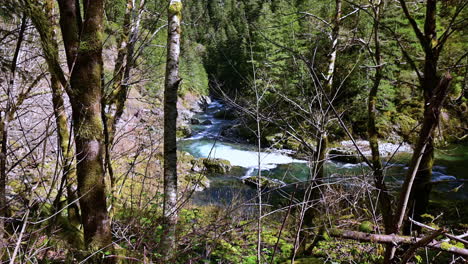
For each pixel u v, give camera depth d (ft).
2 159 6.38
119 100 11.93
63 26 7.09
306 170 40.40
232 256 10.85
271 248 12.70
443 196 30.07
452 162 46.32
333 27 15.12
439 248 4.08
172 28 11.65
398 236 4.35
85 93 7.15
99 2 7.16
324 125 10.52
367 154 26.25
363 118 43.09
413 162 4.26
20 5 5.90
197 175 38.45
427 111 4.07
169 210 10.44
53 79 8.04
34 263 6.97
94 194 7.47
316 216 12.14
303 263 11.05
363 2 12.04
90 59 7.11
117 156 12.50
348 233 4.42
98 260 7.50
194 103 90.89
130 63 11.19
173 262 9.07
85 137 7.23
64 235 8.86
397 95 63.46
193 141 61.57
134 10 11.55
